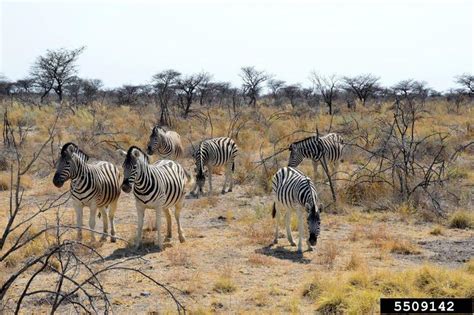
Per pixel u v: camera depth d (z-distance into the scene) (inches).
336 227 461.4
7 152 724.7
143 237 423.8
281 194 398.3
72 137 869.2
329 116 1234.6
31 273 343.0
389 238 413.7
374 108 1411.2
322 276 328.2
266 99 2050.9
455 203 524.1
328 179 570.6
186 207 543.8
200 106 1567.4
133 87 2006.6
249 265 357.1
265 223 466.0
